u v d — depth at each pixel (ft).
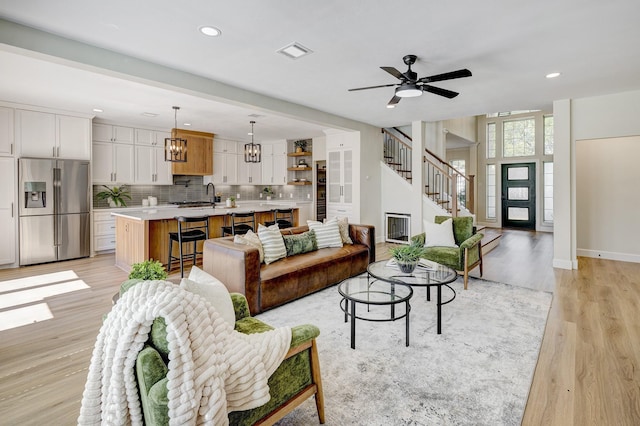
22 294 12.98
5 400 6.59
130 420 4.25
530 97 15.89
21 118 17.24
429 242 15.39
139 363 4.05
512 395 6.68
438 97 15.72
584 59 11.12
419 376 7.36
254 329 6.55
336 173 23.81
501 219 33.17
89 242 19.66
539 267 17.04
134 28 8.90
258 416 5.04
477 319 10.43
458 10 8.03
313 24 8.69
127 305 4.45
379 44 9.90
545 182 30.71
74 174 18.90
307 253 13.96
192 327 4.34
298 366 5.67
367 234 15.71
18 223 17.21
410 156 27.61
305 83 13.62
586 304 11.69
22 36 8.75
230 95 13.85
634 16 8.32
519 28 8.95
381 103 16.90
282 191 31.78
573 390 6.88
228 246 11.09
